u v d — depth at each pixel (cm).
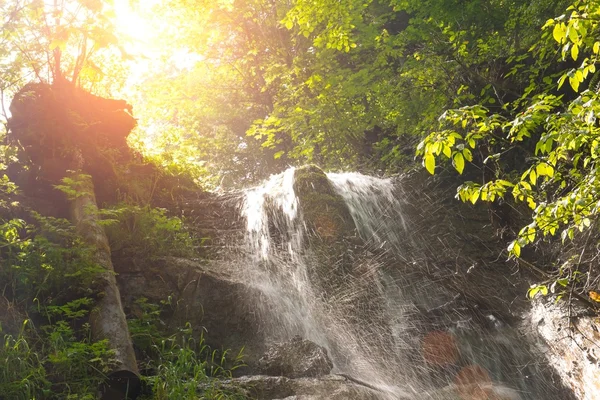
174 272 921
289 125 1625
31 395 566
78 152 1076
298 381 710
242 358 846
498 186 581
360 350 912
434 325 966
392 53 1546
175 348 820
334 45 1331
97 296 739
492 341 922
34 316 721
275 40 1988
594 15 516
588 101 507
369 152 1702
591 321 698
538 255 1062
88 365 630
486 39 1376
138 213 1021
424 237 1170
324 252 1039
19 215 944
